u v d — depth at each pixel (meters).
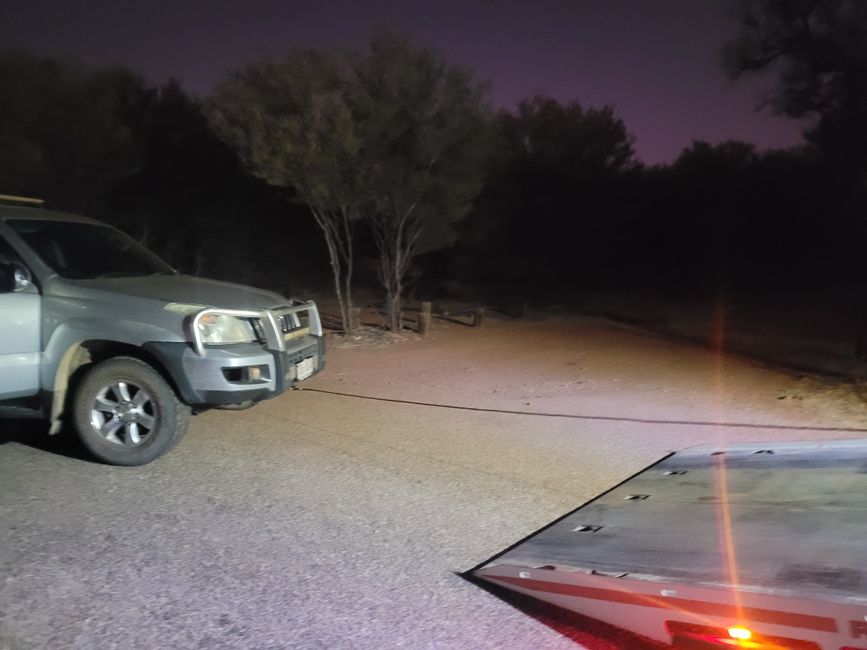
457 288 25.47
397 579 5.25
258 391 7.34
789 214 27.97
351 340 15.34
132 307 7.19
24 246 7.41
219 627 4.58
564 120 33.09
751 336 17.36
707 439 8.80
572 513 6.23
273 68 14.31
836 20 15.14
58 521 6.02
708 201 30.11
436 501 6.73
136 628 4.54
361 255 27.14
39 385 7.21
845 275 25.75
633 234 30.77
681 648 4.40
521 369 13.02
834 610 3.82
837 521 5.09
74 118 16.61
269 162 14.23
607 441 8.73
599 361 13.89
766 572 4.38
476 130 15.25
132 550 5.56
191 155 22.28
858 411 9.85
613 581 4.54
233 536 5.86
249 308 7.56
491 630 4.61
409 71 14.33
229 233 23.16
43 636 4.43
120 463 7.25
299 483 7.09
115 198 20.42
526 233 30.55
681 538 5.20
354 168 14.56
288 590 5.05
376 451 8.19
